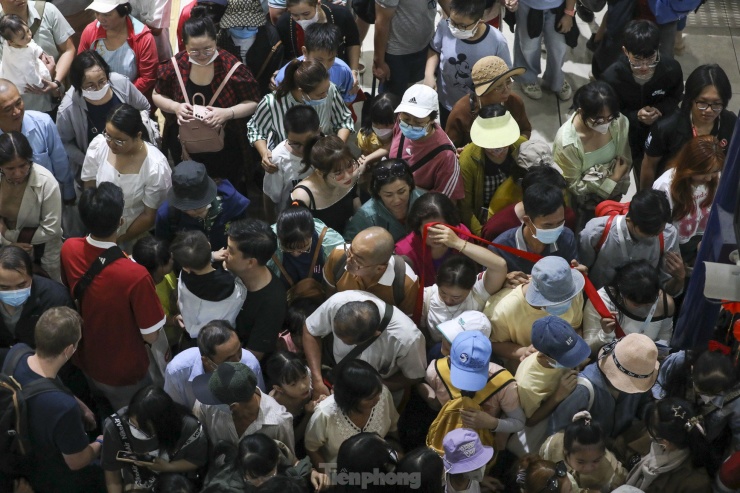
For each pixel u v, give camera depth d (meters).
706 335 7.19
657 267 7.45
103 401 7.54
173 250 6.48
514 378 6.54
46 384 5.96
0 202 7.41
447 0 9.92
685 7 9.55
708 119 7.98
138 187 7.67
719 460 6.30
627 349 6.34
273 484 5.49
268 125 8.37
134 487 6.27
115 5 8.71
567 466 6.15
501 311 6.85
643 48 8.23
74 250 6.64
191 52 8.23
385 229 7.13
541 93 10.76
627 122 8.09
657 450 6.30
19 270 6.42
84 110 8.27
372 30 11.87
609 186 8.06
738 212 5.89
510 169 8.02
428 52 9.55
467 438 6.07
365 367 6.07
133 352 6.79
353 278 6.89
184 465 6.15
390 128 8.30
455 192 7.95
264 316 6.75
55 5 9.82
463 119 8.52
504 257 7.20
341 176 7.33
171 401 5.96
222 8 8.85
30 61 8.65
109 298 6.50
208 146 8.52
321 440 6.45
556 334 6.20
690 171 7.31
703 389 6.21
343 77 8.84
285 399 6.59
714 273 5.79
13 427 5.90
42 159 7.98
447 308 6.99
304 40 8.85
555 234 6.87
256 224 6.55
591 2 10.57
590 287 6.95
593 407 6.55
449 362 6.66
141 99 8.59
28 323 6.71
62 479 6.42
